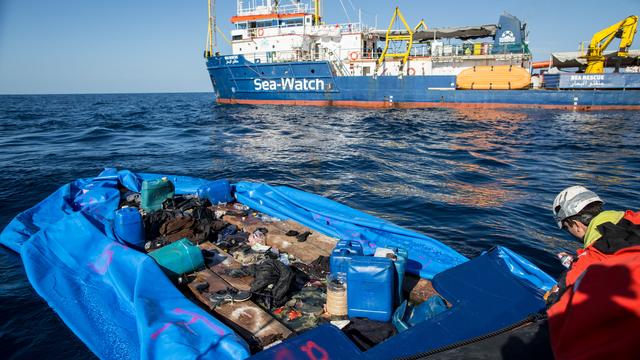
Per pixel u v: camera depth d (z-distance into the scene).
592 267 1.21
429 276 5.20
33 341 4.44
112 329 4.34
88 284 5.18
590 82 31.86
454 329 3.56
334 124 26.83
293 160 15.63
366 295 4.18
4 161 15.33
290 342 3.32
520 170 13.61
